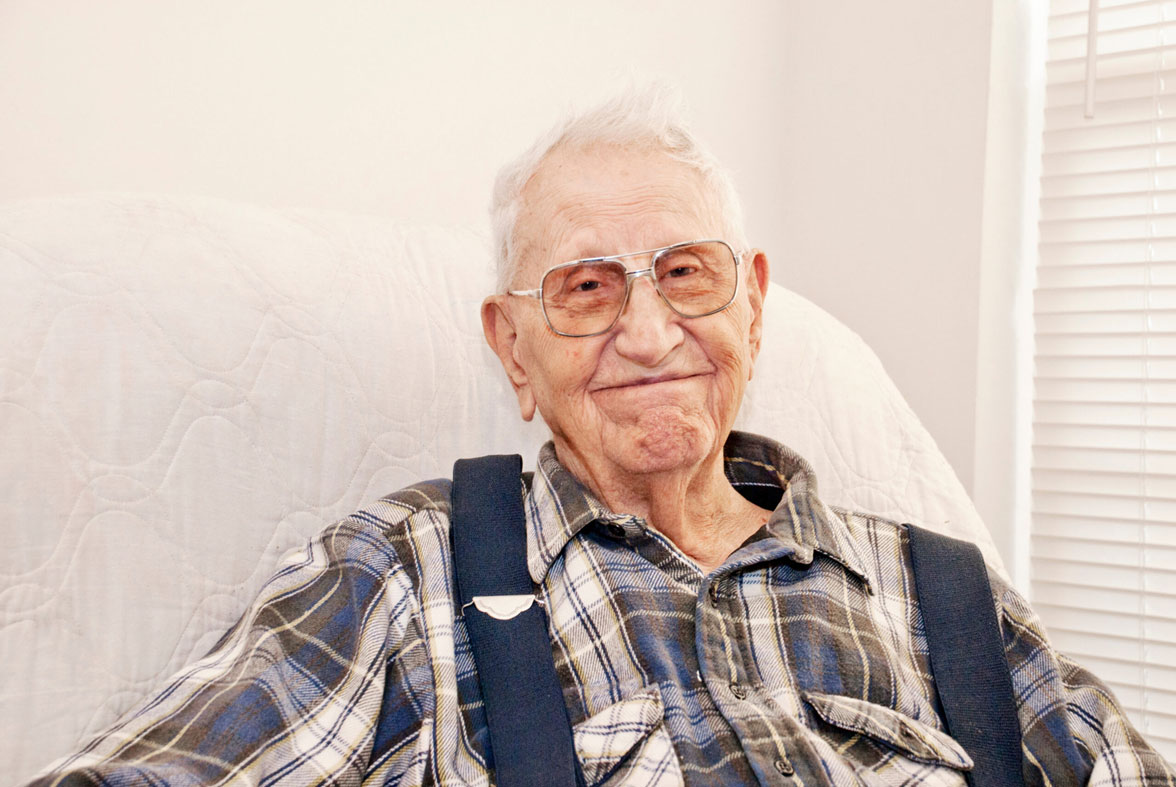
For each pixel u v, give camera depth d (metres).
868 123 1.94
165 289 0.97
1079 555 1.91
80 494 0.87
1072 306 1.89
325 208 1.43
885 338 1.94
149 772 0.69
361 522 0.99
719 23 1.92
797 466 1.13
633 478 1.02
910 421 1.42
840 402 1.38
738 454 1.19
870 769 0.90
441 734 0.87
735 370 1.00
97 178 1.23
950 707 0.97
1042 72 1.91
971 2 1.81
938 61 1.85
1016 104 1.88
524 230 1.02
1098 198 1.86
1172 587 1.84
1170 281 1.82
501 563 0.97
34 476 0.84
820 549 1.01
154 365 0.94
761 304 1.12
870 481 1.35
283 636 0.87
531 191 1.02
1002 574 1.29
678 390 0.97
